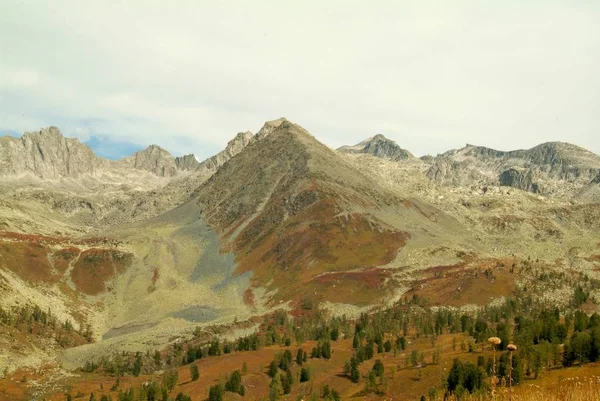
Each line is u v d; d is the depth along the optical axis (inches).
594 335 4571.9
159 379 6574.8
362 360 6540.4
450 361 5787.4
